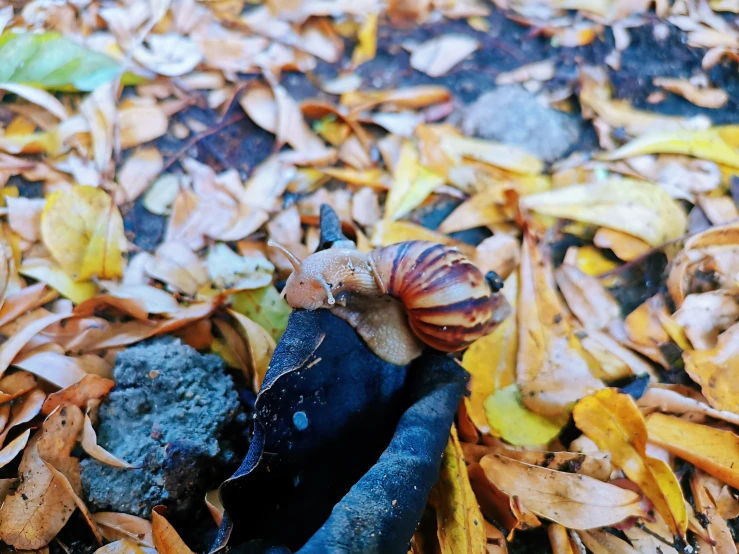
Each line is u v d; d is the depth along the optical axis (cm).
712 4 36
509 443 24
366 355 24
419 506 19
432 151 31
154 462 23
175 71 32
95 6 33
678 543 23
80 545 23
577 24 35
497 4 36
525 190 30
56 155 30
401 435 20
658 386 25
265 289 27
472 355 26
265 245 29
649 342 26
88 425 23
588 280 28
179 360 24
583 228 29
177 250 28
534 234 28
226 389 25
